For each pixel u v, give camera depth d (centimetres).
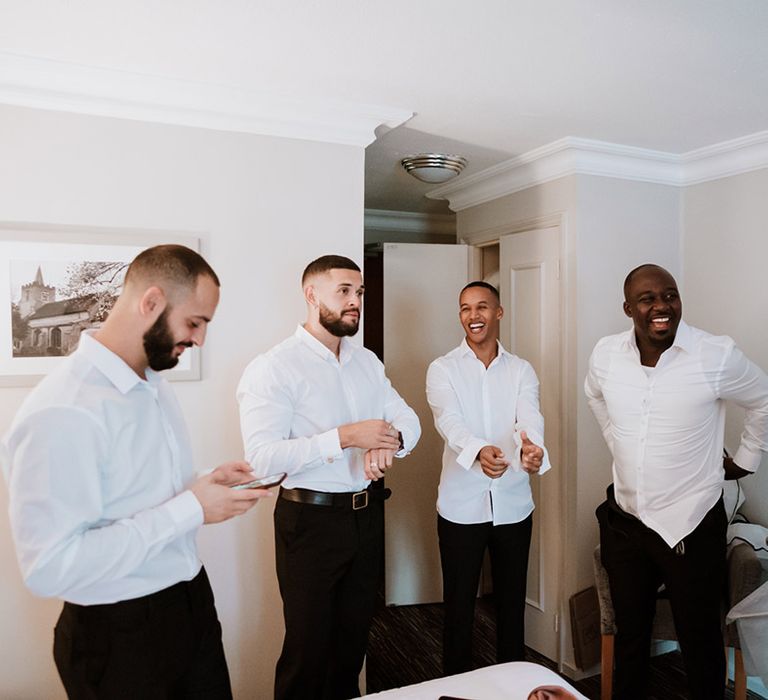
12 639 198
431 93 221
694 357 203
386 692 149
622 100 228
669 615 265
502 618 244
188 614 138
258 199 230
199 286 128
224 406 226
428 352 356
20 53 187
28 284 198
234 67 199
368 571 198
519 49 186
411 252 355
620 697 226
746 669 220
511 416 248
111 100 206
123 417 123
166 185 217
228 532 226
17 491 110
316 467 187
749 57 191
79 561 110
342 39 180
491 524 239
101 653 125
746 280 285
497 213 342
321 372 197
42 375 200
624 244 298
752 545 239
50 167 202
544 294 306
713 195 298
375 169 326
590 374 235
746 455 219
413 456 353
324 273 195
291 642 190
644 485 214
